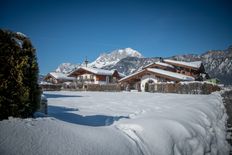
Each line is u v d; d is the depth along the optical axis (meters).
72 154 3.07
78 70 55.66
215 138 7.14
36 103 4.68
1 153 2.68
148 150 4.20
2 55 4.04
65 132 3.63
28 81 4.45
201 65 48.72
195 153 5.30
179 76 40.75
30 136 3.20
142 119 5.48
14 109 4.04
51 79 62.84
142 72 43.84
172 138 4.91
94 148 3.42
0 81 3.93
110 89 45.59
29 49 4.56
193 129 6.11
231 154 6.70
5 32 4.23
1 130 3.20
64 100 17.27
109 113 9.25
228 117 11.59
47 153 2.92
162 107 12.12
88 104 13.69
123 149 3.77
